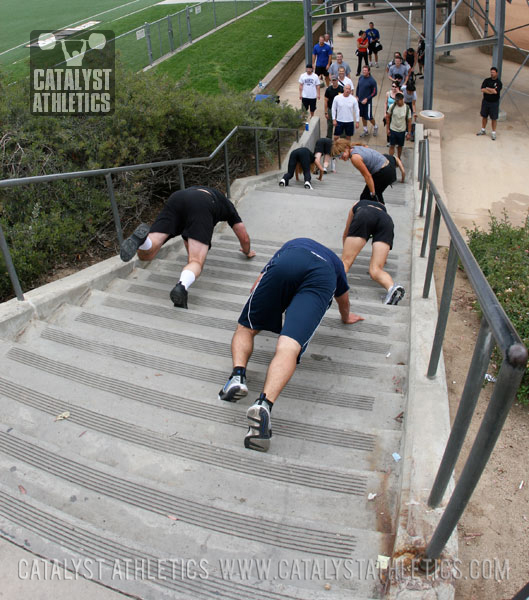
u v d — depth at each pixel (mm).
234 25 23984
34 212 5824
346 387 3574
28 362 3631
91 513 2482
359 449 3004
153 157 8234
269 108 12359
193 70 18438
